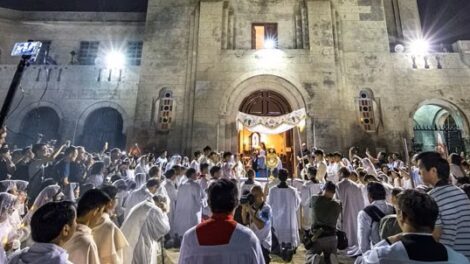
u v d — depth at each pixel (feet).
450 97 53.62
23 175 21.76
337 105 51.83
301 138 51.29
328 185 16.96
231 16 58.70
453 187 10.77
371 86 53.78
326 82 53.11
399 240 7.41
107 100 58.59
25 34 68.64
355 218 23.44
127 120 57.16
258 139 58.85
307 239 16.37
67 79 59.62
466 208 10.29
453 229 10.03
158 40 57.88
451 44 61.57
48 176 21.74
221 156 41.39
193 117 52.54
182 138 52.60
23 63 23.04
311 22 56.44
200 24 57.26
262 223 17.48
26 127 59.41
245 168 49.24
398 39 63.57
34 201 18.54
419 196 7.69
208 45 55.88
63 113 57.98
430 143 61.67
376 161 41.70
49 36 69.15
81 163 24.18
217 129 51.52
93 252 10.29
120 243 12.34
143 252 15.52
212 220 8.96
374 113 52.49
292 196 24.07
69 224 8.69
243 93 53.98
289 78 53.47
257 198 18.38
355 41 56.24
